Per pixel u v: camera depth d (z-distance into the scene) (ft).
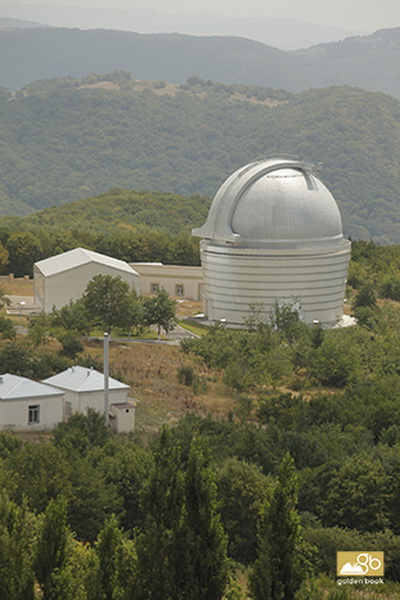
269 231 460.14
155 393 322.75
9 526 137.28
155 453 132.77
